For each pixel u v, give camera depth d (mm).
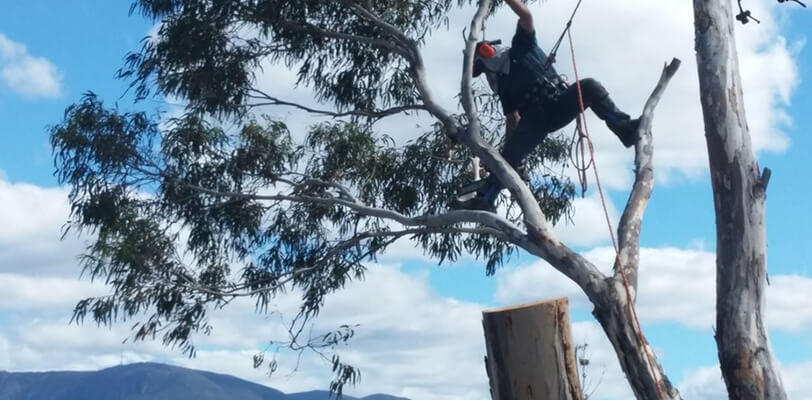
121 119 12312
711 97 7336
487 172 12438
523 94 8750
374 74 12266
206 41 11758
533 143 8961
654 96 8641
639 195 8297
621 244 8070
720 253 7191
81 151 12312
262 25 11930
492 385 5863
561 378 5691
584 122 8234
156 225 12594
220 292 12688
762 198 7180
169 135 12367
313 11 11891
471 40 9648
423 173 12500
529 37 8672
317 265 12484
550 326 5723
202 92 12117
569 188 12805
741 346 6980
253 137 12492
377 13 11992
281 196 11836
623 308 7730
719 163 7250
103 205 12297
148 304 12555
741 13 7629
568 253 8367
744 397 6922
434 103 10305
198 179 12516
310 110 12422
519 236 8758
